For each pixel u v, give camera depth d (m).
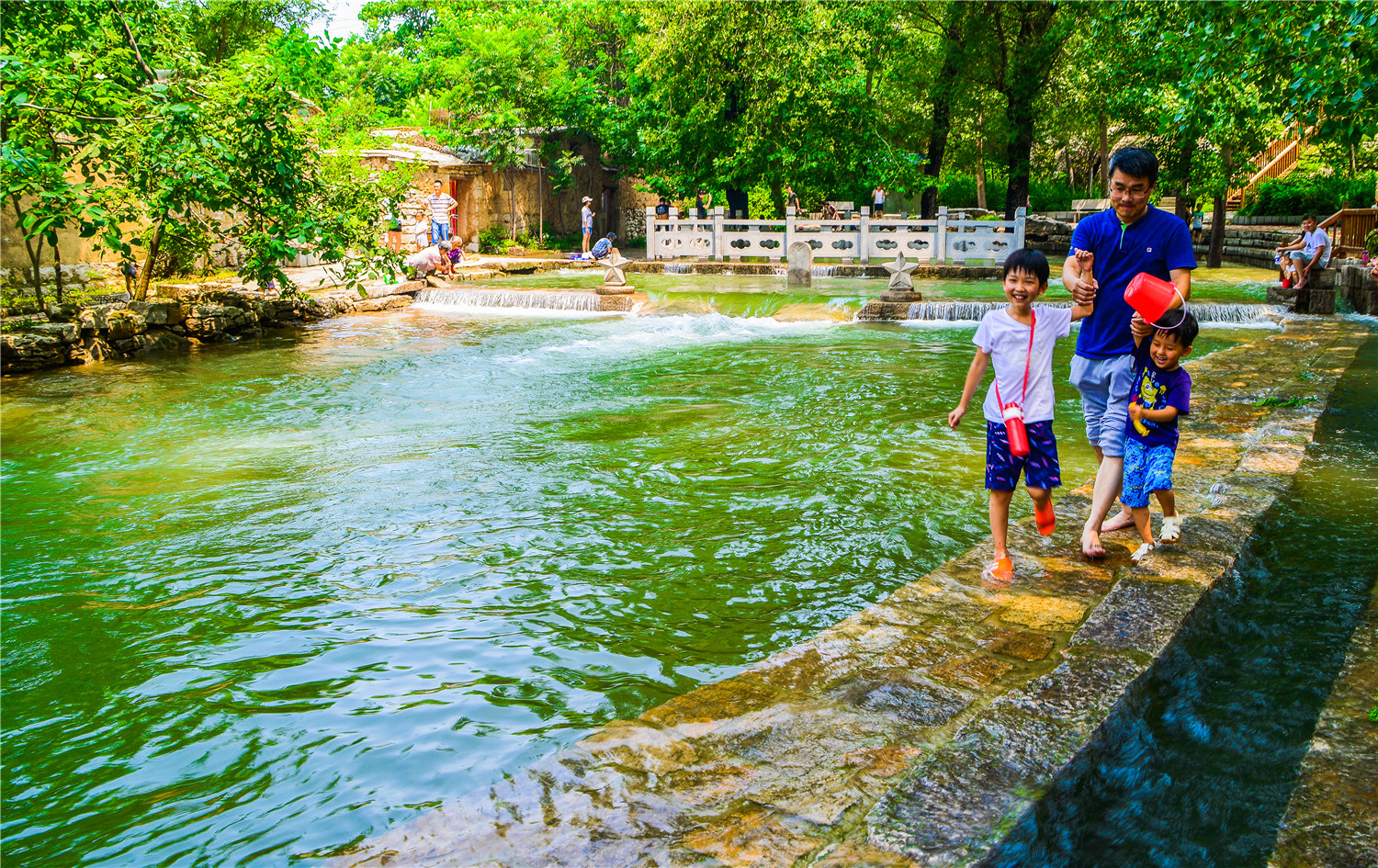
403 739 3.48
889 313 16.70
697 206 29.66
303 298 16.64
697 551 5.44
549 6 35.06
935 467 7.09
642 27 30.31
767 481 6.80
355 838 2.88
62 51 13.03
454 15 36.19
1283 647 3.81
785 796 2.76
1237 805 2.81
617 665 4.07
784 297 17.98
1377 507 5.30
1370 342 11.72
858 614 4.09
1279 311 15.12
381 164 23.92
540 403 9.87
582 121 32.19
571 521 6.02
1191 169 22.98
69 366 12.45
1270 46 9.47
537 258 28.81
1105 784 2.95
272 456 7.82
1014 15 26.39
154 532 5.93
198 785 3.22
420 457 7.68
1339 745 2.90
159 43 14.23
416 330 15.84
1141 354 4.43
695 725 3.25
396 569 5.23
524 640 4.34
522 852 2.55
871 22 27.09
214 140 13.04
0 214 14.68
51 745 3.52
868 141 26.72
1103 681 3.29
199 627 4.54
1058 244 29.94
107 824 3.02
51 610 4.77
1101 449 4.65
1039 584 4.37
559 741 3.45
